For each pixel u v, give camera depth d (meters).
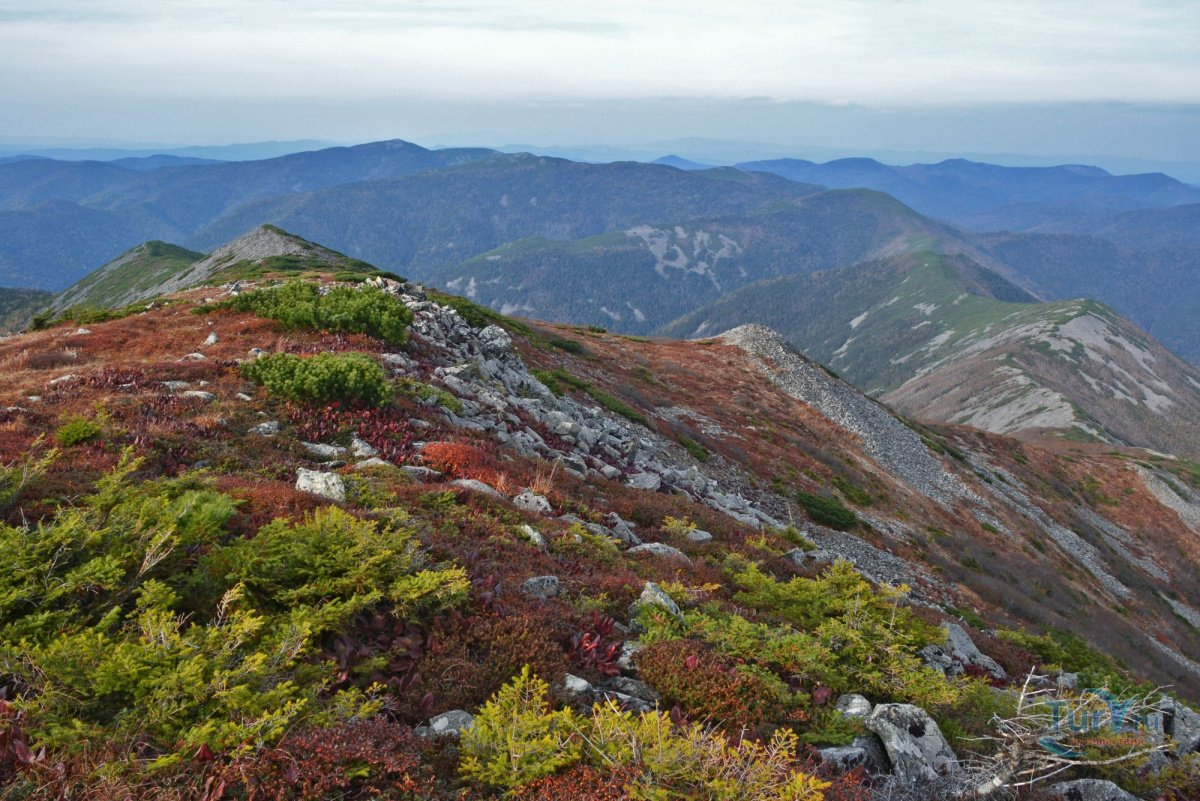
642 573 11.90
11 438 11.20
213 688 5.21
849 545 32.22
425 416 17.42
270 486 10.17
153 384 15.61
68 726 4.72
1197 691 36.41
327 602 6.98
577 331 69.75
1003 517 55.66
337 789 4.78
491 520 11.52
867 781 6.76
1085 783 7.56
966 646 14.82
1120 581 62.69
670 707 7.25
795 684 8.35
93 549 6.96
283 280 41.59
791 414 56.50
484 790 5.25
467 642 7.24
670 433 37.50
